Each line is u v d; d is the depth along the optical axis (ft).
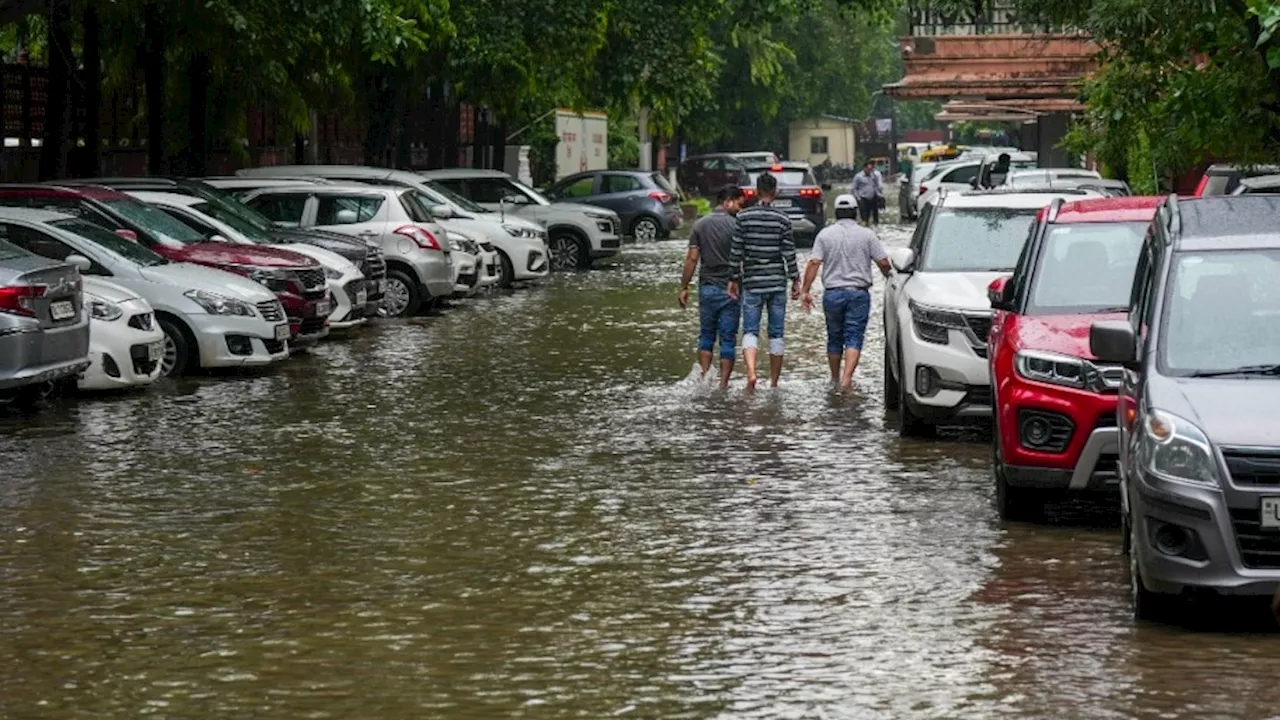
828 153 625.41
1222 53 84.33
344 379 93.04
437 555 51.96
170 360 93.81
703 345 92.17
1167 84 89.86
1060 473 54.03
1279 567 41.75
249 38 133.69
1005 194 78.28
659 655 41.19
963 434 74.33
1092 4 87.15
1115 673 39.52
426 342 111.75
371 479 64.08
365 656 41.27
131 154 181.47
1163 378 44.88
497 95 190.39
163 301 93.40
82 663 40.83
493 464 67.21
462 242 143.02
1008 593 47.09
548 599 46.68
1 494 61.26
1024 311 58.90
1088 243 60.95
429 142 221.66
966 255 75.25
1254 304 46.60
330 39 142.51
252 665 40.57
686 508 58.65
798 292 89.40
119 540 54.03
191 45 139.54
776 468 66.18
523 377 93.86
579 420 78.43
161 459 68.23
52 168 136.77
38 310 77.20
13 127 155.74
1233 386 43.91
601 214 179.83
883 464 66.95
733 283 88.89
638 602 46.26
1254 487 41.68
